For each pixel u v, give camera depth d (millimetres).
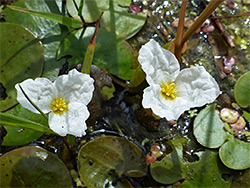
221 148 120
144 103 103
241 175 120
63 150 119
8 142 117
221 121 126
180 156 120
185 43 125
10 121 98
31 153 111
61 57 129
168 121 130
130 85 126
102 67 128
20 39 126
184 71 111
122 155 116
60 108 105
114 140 117
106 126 126
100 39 130
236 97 131
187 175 118
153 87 106
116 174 114
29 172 109
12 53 125
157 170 117
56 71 128
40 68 126
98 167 114
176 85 113
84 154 114
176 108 108
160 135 128
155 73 109
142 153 118
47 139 121
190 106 109
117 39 131
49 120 103
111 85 128
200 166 119
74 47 129
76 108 106
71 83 107
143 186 119
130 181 119
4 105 121
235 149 121
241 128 129
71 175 117
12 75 124
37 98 103
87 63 110
